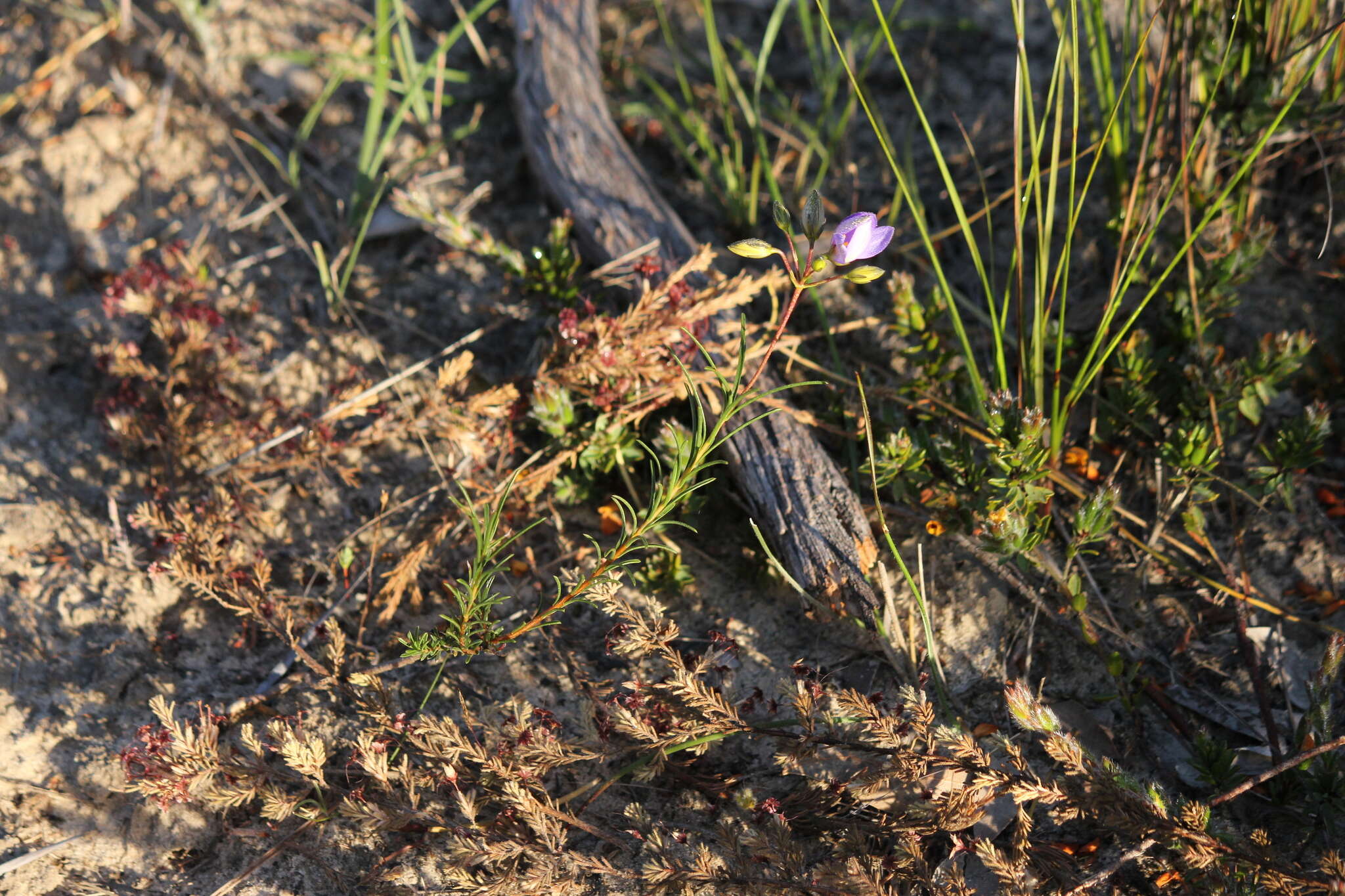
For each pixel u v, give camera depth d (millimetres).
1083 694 2469
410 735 2189
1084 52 3738
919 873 2023
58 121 3531
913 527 2709
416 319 3217
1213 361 2730
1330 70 2910
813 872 2014
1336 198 3123
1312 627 2525
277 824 2291
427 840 2242
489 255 3076
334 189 3504
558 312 3023
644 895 2127
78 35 3721
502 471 2846
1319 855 2154
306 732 2383
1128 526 2730
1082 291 3123
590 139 3316
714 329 2850
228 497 2686
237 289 3264
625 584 2684
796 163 3578
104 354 2990
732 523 2783
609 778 2357
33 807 2258
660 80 3826
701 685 2197
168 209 3410
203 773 2150
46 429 2938
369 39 3822
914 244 3252
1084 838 2234
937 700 2420
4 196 3324
